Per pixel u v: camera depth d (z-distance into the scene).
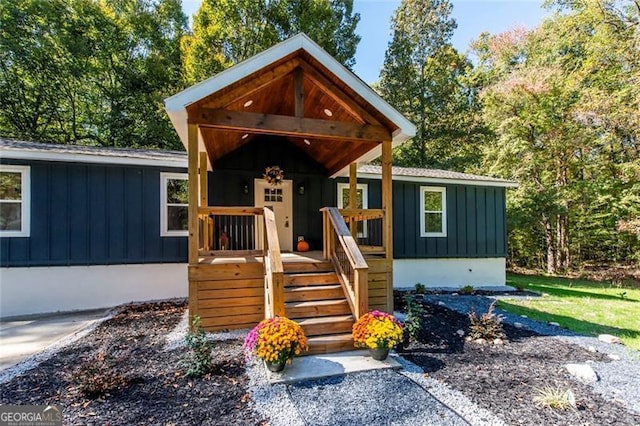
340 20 15.85
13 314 6.32
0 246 6.37
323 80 5.05
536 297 8.02
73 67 13.76
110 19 14.65
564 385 3.27
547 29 14.09
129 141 15.37
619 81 11.66
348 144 6.74
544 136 13.21
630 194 11.38
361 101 5.21
